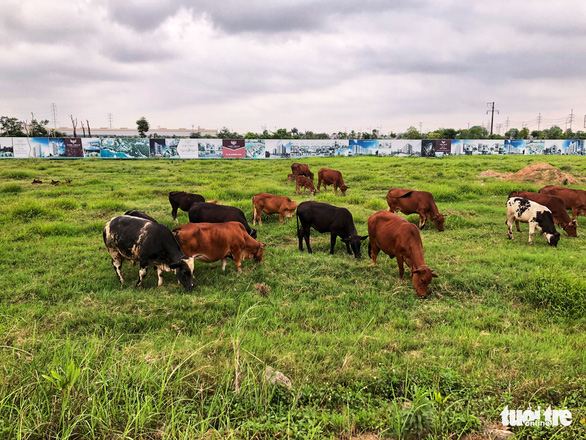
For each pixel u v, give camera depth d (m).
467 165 31.55
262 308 6.06
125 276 7.36
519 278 7.05
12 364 3.83
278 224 11.65
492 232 11.20
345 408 3.68
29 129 72.75
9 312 5.68
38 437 3.11
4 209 11.82
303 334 5.24
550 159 39.00
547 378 4.18
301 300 6.50
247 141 44.59
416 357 4.62
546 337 5.30
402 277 7.45
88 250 8.76
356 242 8.60
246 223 9.14
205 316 5.76
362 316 5.93
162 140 42.62
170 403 3.59
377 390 4.06
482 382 4.12
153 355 4.39
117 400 3.51
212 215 8.91
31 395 3.45
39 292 6.50
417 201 11.55
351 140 47.47
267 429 3.36
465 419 3.50
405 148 48.47
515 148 50.41
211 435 3.15
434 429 3.39
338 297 6.64
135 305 6.08
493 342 5.08
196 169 28.83
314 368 4.35
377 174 25.48
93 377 3.79
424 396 3.68
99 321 5.52
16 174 22.28
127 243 6.66
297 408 3.69
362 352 4.79
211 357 4.55
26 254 8.29
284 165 32.81
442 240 10.27
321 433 3.36
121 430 3.30
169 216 12.06
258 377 4.10
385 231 7.46
